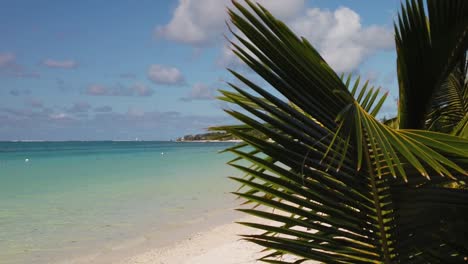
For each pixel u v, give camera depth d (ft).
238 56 5.74
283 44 5.67
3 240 34.71
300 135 6.07
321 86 5.83
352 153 6.10
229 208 49.29
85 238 35.35
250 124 5.91
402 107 8.65
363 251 6.34
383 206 6.12
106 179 85.92
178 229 38.58
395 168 5.99
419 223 6.11
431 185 6.14
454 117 11.10
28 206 52.08
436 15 7.94
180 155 215.72
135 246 32.71
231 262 26.27
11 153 241.76
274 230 6.15
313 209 6.08
